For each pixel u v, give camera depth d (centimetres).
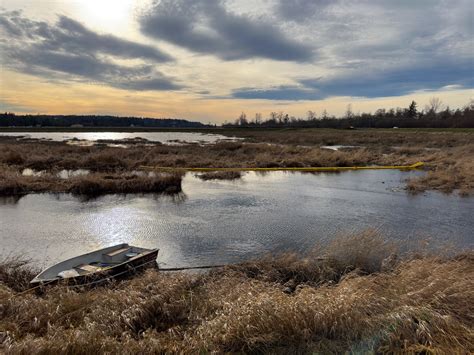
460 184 1794
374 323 411
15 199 1507
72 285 612
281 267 731
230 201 1496
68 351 363
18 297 517
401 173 2317
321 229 1093
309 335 399
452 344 383
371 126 11369
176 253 891
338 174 2306
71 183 1719
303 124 13462
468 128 8112
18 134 7688
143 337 421
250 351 384
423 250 830
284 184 1927
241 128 12875
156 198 1551
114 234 1044
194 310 497
